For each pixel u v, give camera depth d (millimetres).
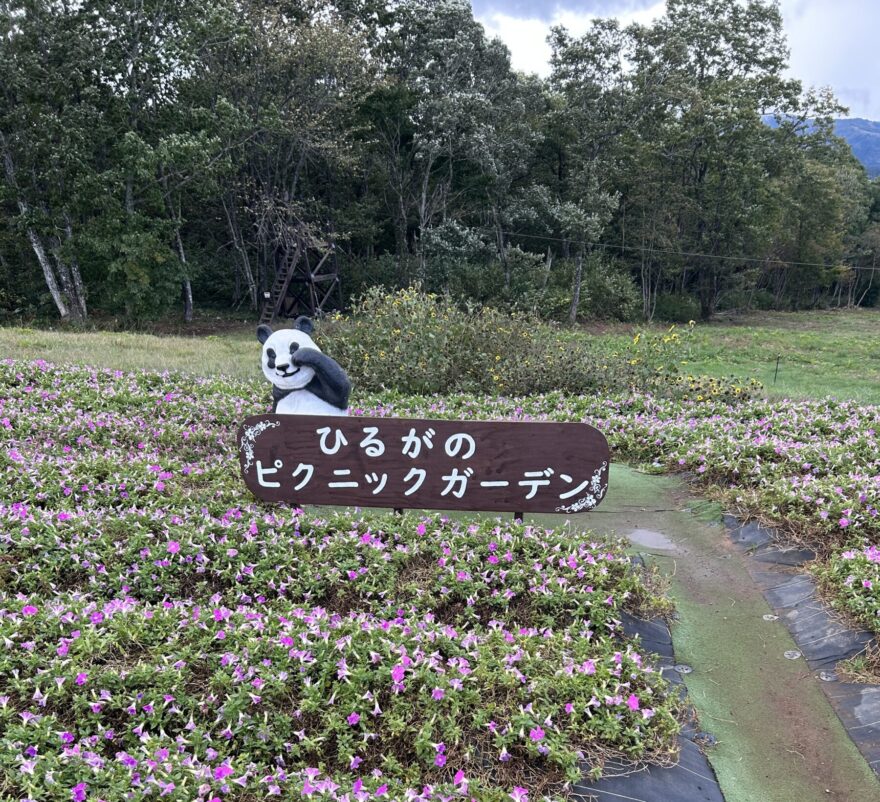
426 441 5141
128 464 6645
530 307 27859
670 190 36469
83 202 22062
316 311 24984
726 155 35812
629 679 3924
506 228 32250
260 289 32031
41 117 20906
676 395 11047
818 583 5102
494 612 4590
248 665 3674
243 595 4516
